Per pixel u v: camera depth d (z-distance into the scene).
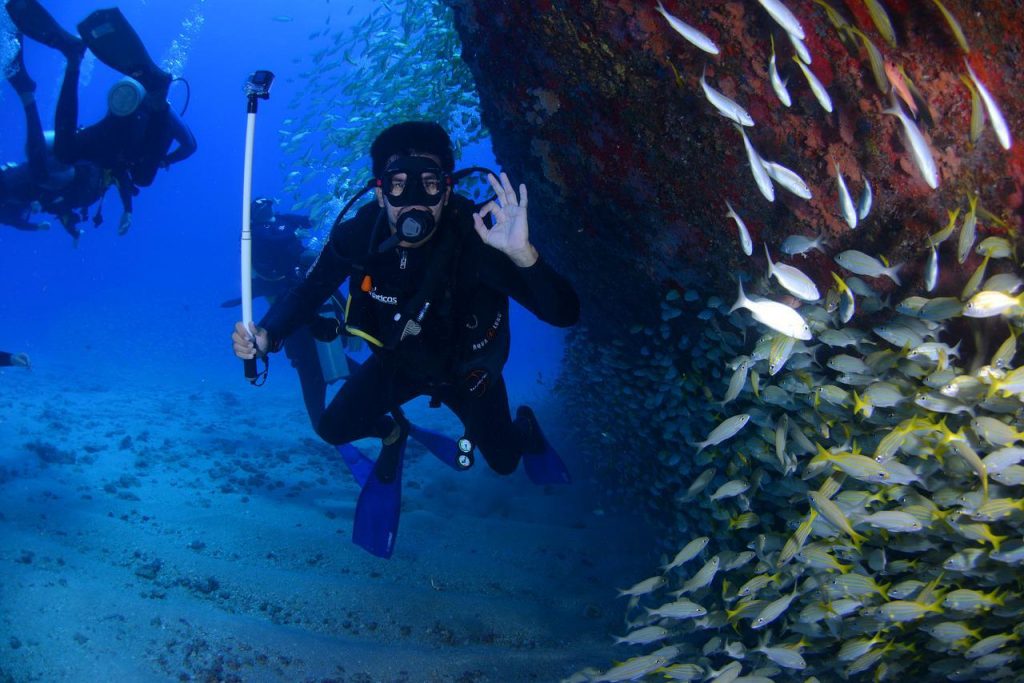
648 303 5.24
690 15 3.39
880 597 3.36
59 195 7.08
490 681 4.57
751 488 3.97
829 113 3.35
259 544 6.54
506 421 3.79
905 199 3.42
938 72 3.11
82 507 7.08
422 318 3.08
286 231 8.07
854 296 3.78
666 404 4.96
